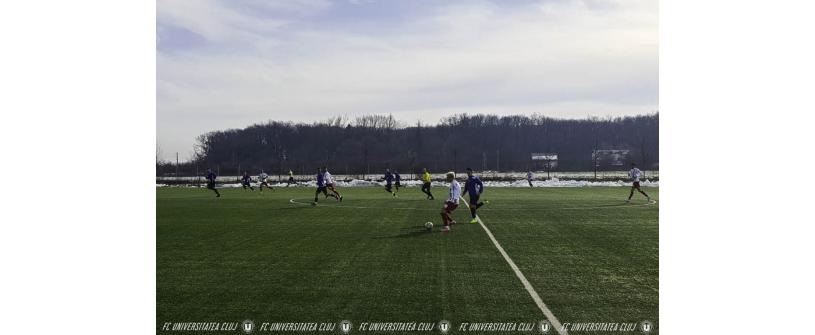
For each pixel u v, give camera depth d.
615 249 12.04
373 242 13.11
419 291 8.45
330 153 86.62
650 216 19.11
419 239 13.57
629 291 8.46
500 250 11.91
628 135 79.88
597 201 26.66
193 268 10.16
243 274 9.65
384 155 86.00
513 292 8.38
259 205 25.05
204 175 69.12
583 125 83.69
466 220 17.94
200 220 18.25
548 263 10.50
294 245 12.73
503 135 88.62
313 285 8.85
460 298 8.07
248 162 79.44
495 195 32.19
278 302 7.93
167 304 7.86
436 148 87.88
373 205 24.73
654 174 62.62
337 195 27.22
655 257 11.10
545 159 78.31
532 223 16.95
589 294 8.29
